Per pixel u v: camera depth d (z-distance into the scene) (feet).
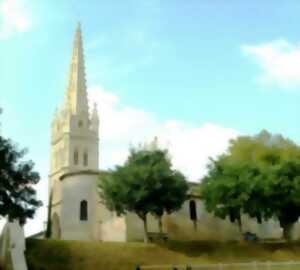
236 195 173.78
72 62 372.99
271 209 173.06
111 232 192.85
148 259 151.02
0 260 140.56
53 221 245.45
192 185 220.23
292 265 140.26
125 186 169.68
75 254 148.15
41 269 136.77
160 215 173.88
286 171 175.22
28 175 140.26
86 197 201.87
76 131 346.54
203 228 212.43
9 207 135.33
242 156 218.79
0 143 137.59
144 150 184.34
